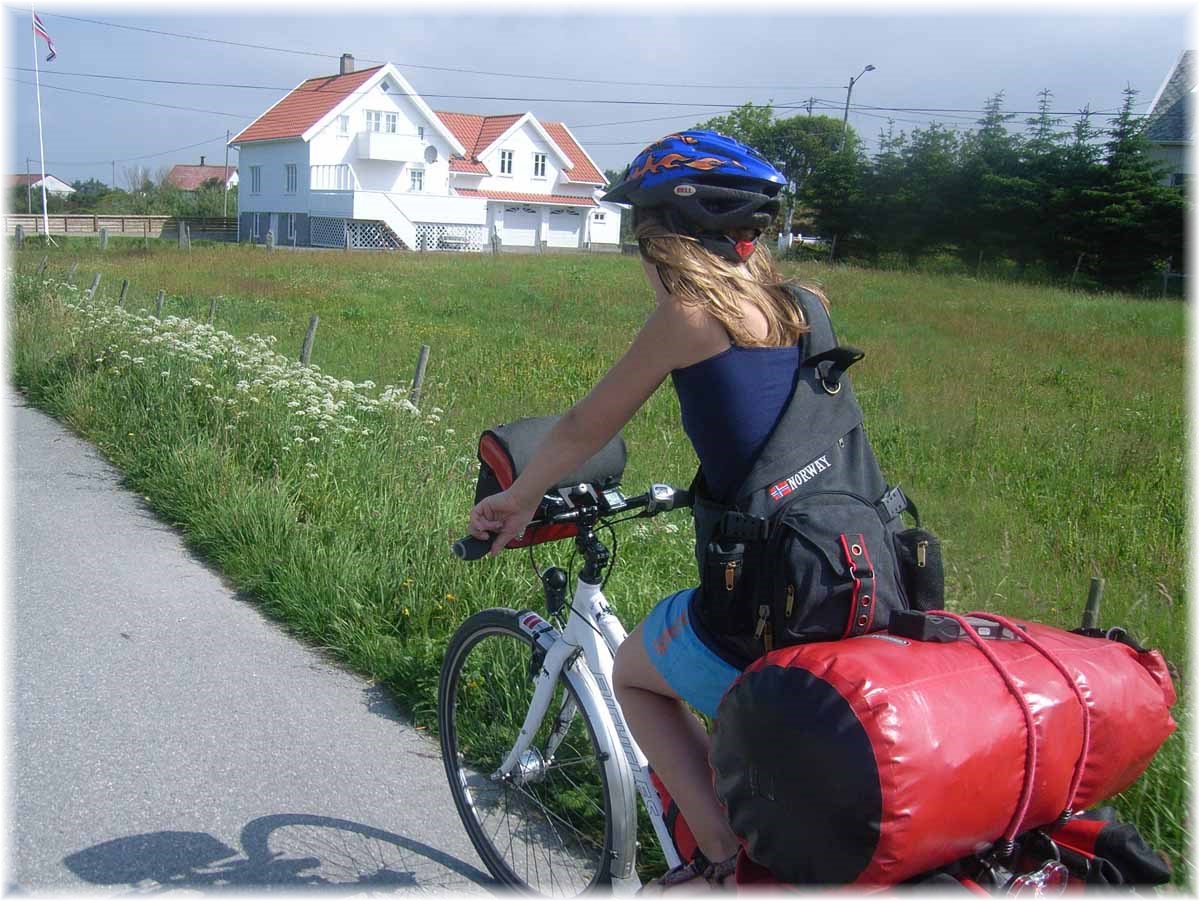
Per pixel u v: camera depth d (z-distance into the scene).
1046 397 12.09
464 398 10.05
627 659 2.53
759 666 1.98
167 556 6.05
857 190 50.25
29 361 10.71
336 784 3.77
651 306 21.09
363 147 52.94
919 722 1.80
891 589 2.13
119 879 3.18
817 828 1.82
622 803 2.78
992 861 1.99
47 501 6.98
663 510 2.84
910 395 11.63
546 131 61.19
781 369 2.21
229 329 14.85
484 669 3.54
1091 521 6.99
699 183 2.21
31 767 3.76
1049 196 45.25
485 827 3.35
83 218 55.25
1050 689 1.96
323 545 5.63
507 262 35.41
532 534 2.79
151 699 4.32
